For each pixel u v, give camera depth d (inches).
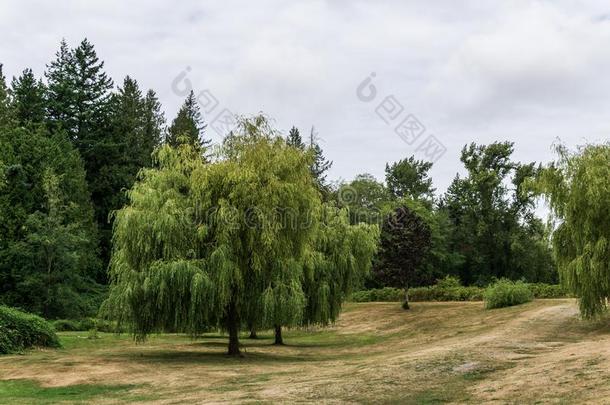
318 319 1229.1
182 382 631.8
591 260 928.9
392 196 3629.4
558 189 985.5
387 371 617.3
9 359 828.6
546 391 451.5
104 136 2672.2
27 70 2632.9
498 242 2674.7
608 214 935.0
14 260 1876.2
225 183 867.4
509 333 1032.8
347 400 485.4
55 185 1881.2
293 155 909.8
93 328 1499.8
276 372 704.4
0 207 1939.0
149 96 3211.1
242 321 912.9
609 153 975.0
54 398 552.1
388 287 2239.2
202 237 844.6
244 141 904.9
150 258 850.1
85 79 2716.5
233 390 562.6
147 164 2721.5
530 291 1588.3
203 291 809.5
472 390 492.4
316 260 1227.2
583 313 971.3
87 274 2282.2
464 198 2819.9
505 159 2731.3
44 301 1797.5
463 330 1283.2
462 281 2834.6
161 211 853.2
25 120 2418.8
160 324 846.5
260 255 867.4
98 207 2519.7
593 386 444.1
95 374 693.3
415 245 1861.5
